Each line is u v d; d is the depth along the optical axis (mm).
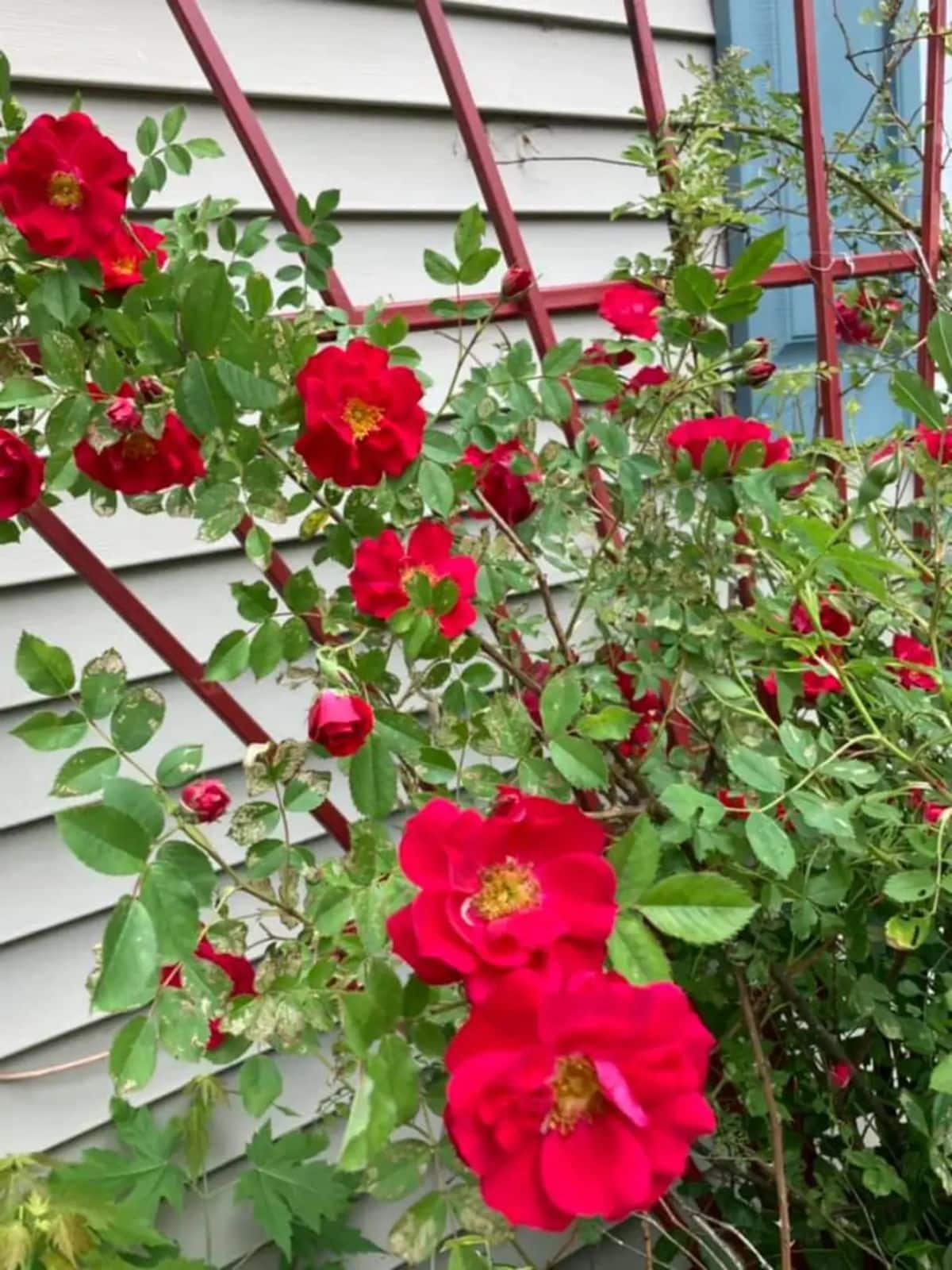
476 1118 579
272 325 1006
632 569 1198
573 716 877
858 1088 1300
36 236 946
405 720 946
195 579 1626
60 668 821
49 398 959
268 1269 1691
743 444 1119
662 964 654
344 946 827
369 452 958
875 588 946
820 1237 1381
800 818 986
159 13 1525
